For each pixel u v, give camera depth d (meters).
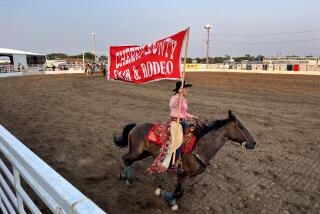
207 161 4.41
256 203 4.84
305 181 5.72
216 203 4.80
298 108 13.82
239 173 6.04
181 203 4.77
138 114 12.05
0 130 3.01
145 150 4.88
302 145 7.98
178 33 4.30
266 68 51.00
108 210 4.50
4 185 3.16
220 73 45.91
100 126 9.84
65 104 14.63
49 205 1.66
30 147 7.47
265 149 7.59
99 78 34.25
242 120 11.03
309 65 45.78
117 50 4.62
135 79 4.63
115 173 5.90
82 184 5.38
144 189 5.20
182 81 4.26
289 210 4.65
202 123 4.53
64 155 6.91
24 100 15.88
